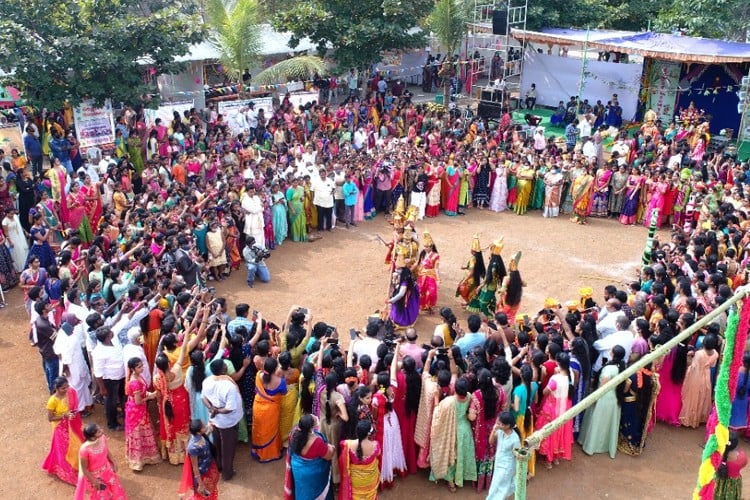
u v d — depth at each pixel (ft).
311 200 58.80
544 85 104.06
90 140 64.90
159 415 32.12
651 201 61.46
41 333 33.40
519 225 62.85
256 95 91.97
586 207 63.05
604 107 92.58
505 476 26.03
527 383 28.55
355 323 43.32
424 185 62.23
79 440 28.94
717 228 50.06
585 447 32.24
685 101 91.81
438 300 47.26
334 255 54.75
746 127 85.40
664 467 31.45
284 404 30.58
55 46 59.47
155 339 33.71
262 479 29.71
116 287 36.65
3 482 29.22
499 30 96.63
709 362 33.30
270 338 32.76
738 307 21.71
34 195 53.06
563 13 106.32
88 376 33.50
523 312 45.34
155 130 66.85
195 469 25.25
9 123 64.03
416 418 29.89
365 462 25.03
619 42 88.43
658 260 45.83
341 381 28.96
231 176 57.36
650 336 32.53
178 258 42.16
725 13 91.56
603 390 16.03
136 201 50.14
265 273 49.08
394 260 43.73
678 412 34.30
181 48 66.08
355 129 84.07
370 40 91.20
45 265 43.75
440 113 88.07
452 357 29.96
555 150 70.90
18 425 33.01
